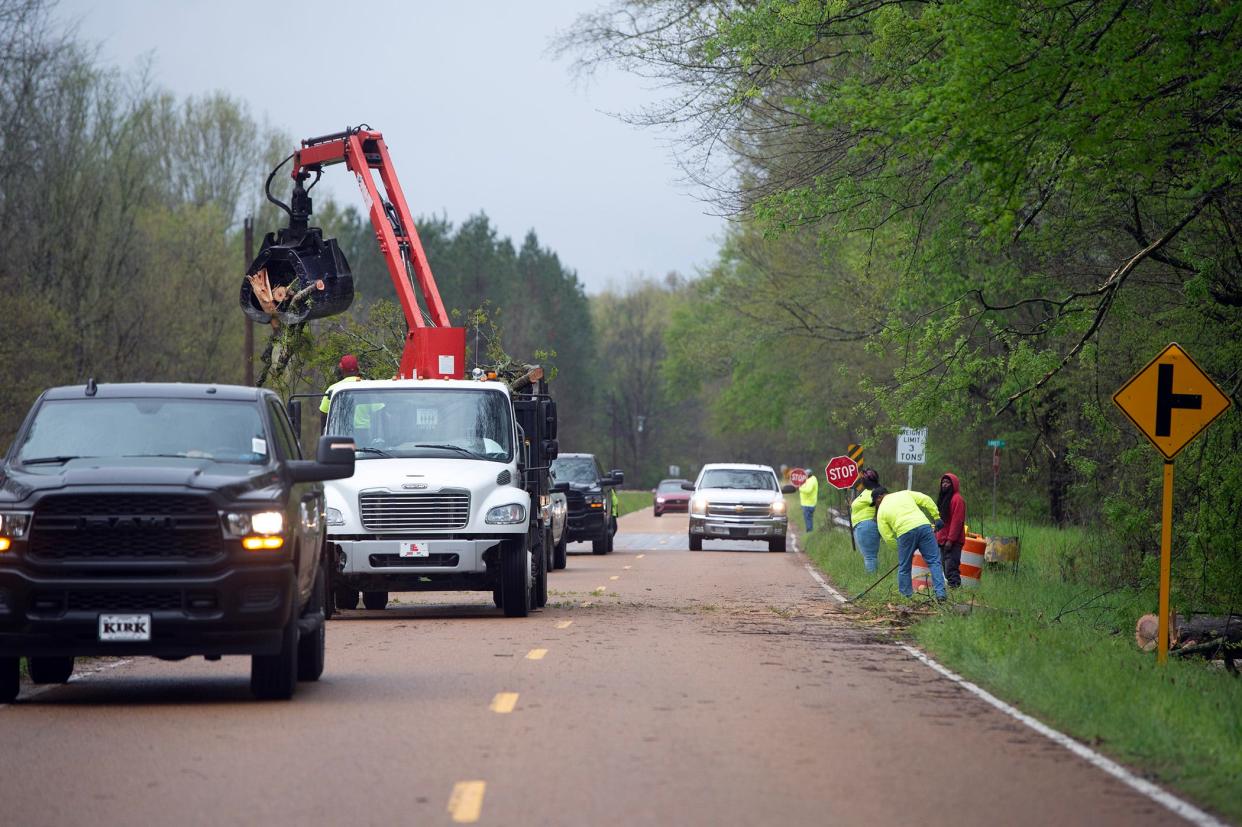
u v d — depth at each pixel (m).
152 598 26.64
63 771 20.73
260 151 184.75
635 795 19.03
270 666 27.70
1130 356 56.62
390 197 58.31
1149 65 33.22
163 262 143.62
